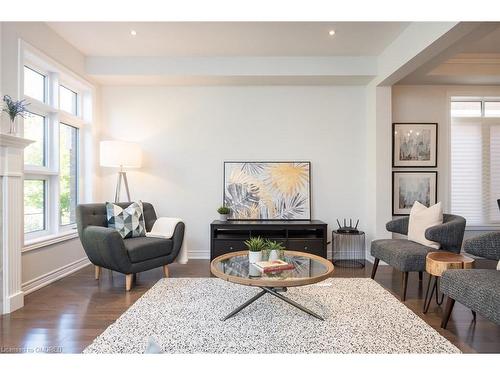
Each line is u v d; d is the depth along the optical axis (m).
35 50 2.92
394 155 4.23
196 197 4.27
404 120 4.27
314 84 4.23
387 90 3.97
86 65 3.83
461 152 4.36
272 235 3.88
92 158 4.00
